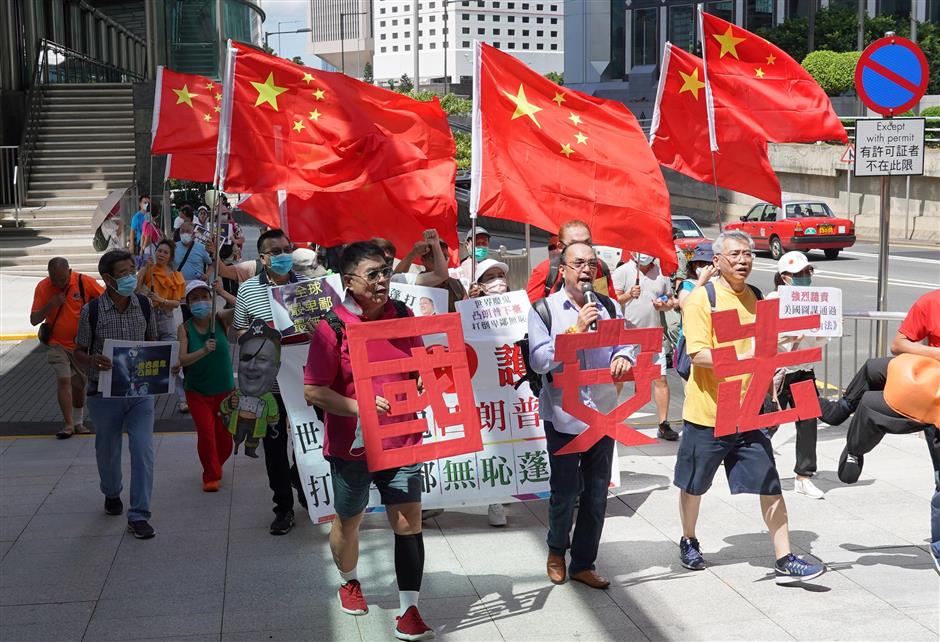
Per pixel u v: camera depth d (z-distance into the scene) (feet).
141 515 22.36
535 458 22.04
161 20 100.37
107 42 136.26
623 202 24.29
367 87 24.93
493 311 22.06
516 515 24.06
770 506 19.02
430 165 25.67
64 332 31.81
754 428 18.58
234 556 21.20
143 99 93.71
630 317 31.94
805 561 18.78
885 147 29.73
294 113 24.22
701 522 22.77
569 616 17.87
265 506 24.75
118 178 88.53
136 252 64.28
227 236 63.16
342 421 16.96
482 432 21.90
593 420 18.38
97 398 22.72
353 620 17.85
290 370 21.61
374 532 22.85
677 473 19.81
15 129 94.94
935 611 17.61
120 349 22.26
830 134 27.81
